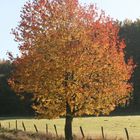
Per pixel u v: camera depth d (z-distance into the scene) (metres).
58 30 31.58
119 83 32.25
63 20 32.00
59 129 61.88
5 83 122.06
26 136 38.22
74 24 32.06
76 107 33.53
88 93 31.84
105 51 31.94
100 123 74.69
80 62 30.73
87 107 32.62
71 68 30.73
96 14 32.94
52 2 32.28
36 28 32.06
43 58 31.47
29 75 31.73
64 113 33.31
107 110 33.06
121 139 38.50
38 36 31.80
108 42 32.12
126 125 68.44
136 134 50.75
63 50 30.89
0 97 121.19
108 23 32.91
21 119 97.69
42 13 32.12
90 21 32.47
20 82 32.41
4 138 37.00
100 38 32.12
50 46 31.44
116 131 56.62
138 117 91.19
